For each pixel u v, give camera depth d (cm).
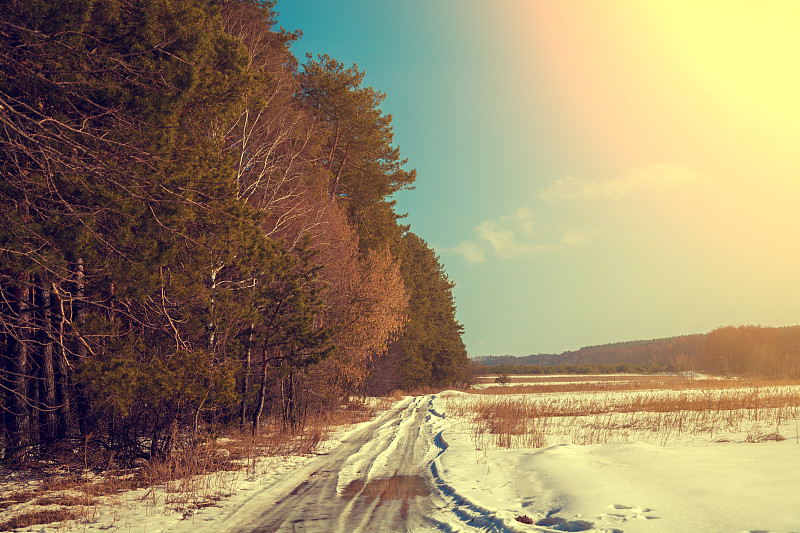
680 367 15462
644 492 800
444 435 1975
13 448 1205
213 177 1193
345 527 754
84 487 1073
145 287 1016
